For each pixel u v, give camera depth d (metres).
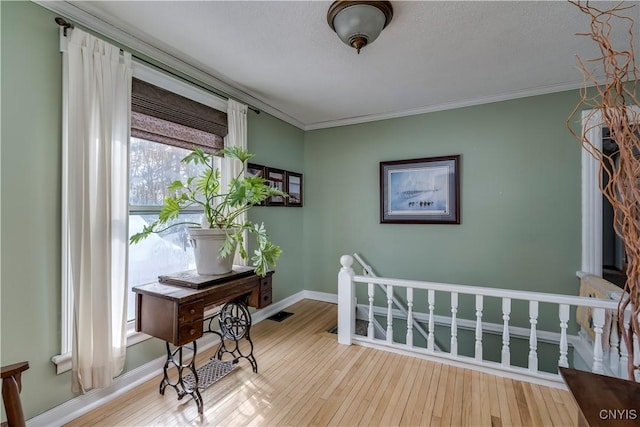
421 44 2.04
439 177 3.22
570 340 2.67
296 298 3.86
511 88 2.78
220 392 1.91
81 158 1.65
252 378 2.07
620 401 0.90
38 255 1.56
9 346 1.46
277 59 2.26
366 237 3.66
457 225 3.16
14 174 1.48
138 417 1.67
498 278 2.98
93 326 1.69
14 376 1.09
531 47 2.07
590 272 2.58
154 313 1.71
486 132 3.02
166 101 2.18
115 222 1.83
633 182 0.95
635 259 0.96
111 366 1.77
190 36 1.96
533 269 2.84
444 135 3.22
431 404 1.78
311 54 2.19
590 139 2.56
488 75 2.51
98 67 1.72
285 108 3.36
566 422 1.62
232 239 1.92
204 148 2.53
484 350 3.09
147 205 2.16
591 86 2.61
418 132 3.36
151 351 2.09
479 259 3.06
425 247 3.32
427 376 2.09
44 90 1.58
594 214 2.58
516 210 2.90
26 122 1.52
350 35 1.71
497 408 1.74
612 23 1.76
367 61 2.28
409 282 2.41
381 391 1.92
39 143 1.56
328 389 1.94
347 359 2.34
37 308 1.55
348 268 2.66
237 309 2.28
